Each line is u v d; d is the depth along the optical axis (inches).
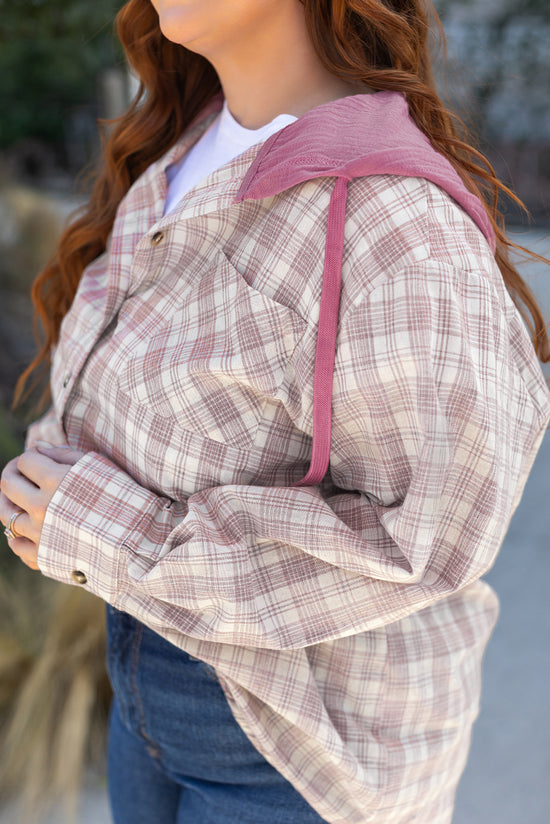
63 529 32.4
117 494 32.4
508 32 212.1
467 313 28.0
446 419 27.4
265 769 35.1
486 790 78.2
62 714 78.2
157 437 32.4
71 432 38.3
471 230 29.3
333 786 32.9
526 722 87.7
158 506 32.4
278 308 29.5
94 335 37.2
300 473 32.6
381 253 27.7
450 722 35.3
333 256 28.2
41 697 78.0
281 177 29.4
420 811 35.3
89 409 37.6
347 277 28.2
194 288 32.8
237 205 31.2
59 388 39.6
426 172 28.2
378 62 35.5
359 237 28.1
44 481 33.2
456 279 27.7
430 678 34.9
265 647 29.8
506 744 84.5
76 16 123.3
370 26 34.2
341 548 28.8
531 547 124.8
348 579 29.6
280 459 31.8
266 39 33.9
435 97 33.5
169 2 32.5
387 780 32.9
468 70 46.9
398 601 29.2
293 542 29.4
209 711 35.3
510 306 31.9
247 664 31.6
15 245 124.6
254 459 31.5
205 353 31.1
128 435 33.8
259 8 32.4
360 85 35.1
